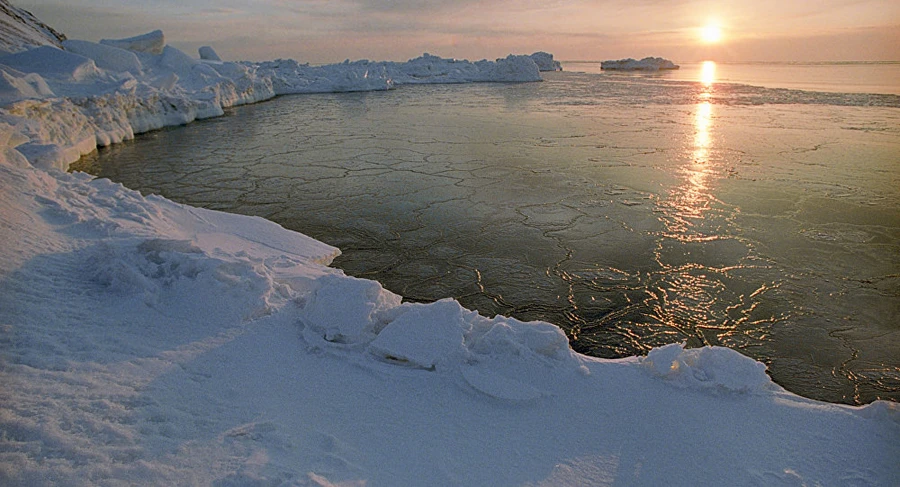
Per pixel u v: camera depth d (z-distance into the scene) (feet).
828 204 27.22
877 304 17.13
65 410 8.58
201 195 30.30
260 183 32.94
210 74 74.38
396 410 10.19
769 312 16.79
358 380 11.10
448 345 11.64
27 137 29.19
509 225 24.85
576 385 10.94
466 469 8.66
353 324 12.50
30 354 10.10
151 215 20.72
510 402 10.36
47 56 50.62
